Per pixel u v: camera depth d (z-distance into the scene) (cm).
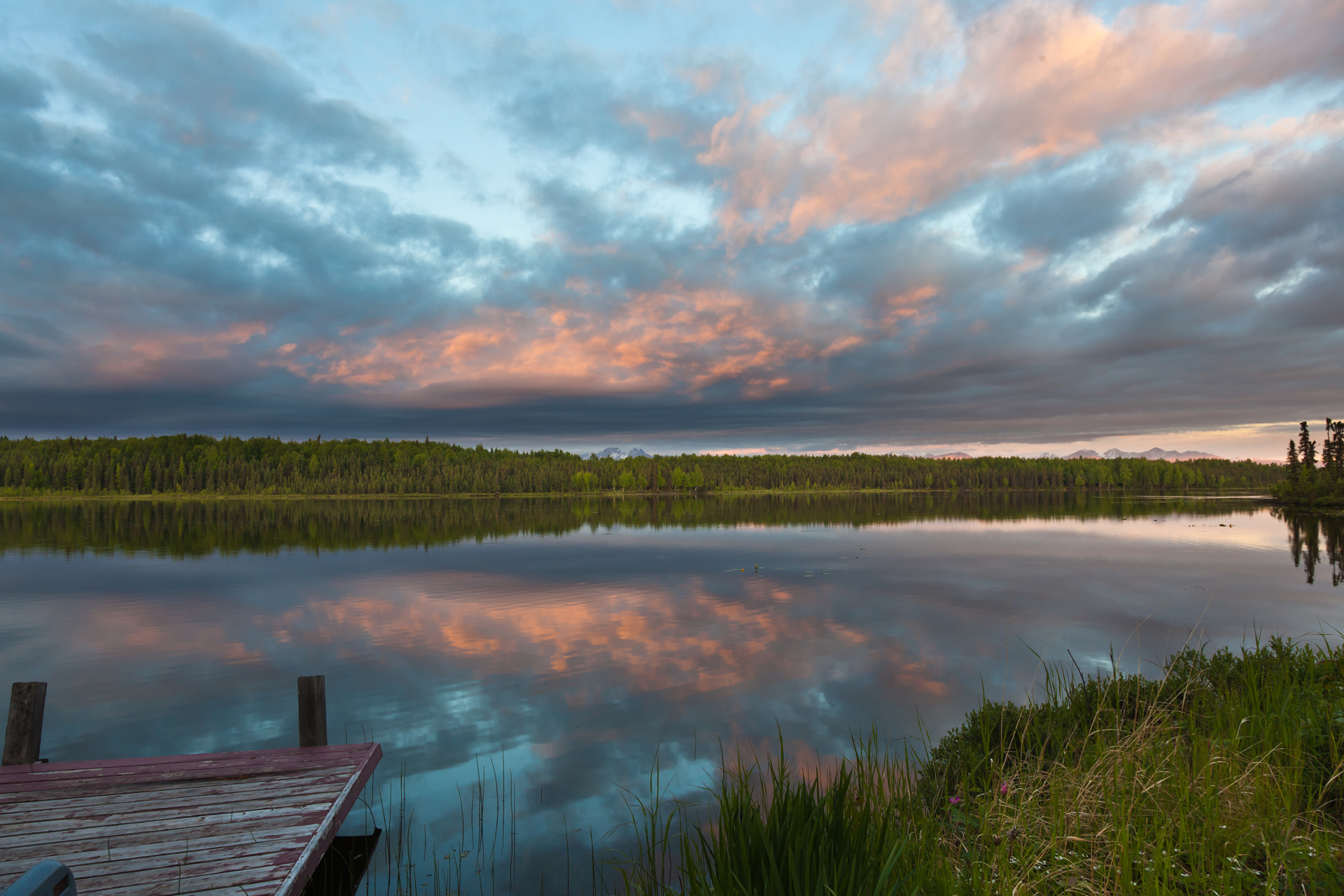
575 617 2175
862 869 317
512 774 947
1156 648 1673
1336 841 353
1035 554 4038
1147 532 5747
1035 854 383
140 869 533
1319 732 490
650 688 1370
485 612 2273
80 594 2705
